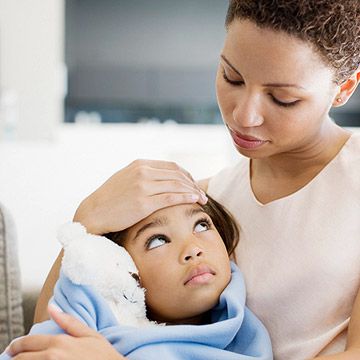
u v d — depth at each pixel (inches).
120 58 167.5
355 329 37.9
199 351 40.1
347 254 40.5
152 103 170.4
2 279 57.5
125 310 41.8
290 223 42.8
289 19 34.6
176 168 46.0
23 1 144.1
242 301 42.3
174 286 42.2
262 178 46.0
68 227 42.6
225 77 38.4
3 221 58.9
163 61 168.9
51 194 108.0
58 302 40.9
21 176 108.6
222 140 148.9
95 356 34.5
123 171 45.4
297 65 35.4
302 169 43.8
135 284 41.9
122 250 42.7
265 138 38.2
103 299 41.0
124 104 169.6
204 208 45.6
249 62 35.8
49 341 35.0
